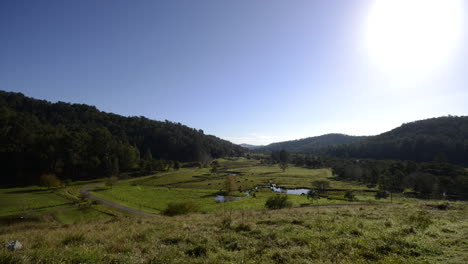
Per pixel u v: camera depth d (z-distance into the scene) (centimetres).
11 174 10688
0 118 12744
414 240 1152
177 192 8362
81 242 1265
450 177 8581
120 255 951
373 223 1647
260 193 8212
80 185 10175
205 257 942
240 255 959
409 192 8056
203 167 18312
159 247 1109
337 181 10869
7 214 4809
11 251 1004
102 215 4803
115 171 12506
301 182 10669
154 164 15000
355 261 873
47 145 12169
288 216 2145
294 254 956
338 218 1938
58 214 4828
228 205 5550
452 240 1149
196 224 1812
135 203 6294
